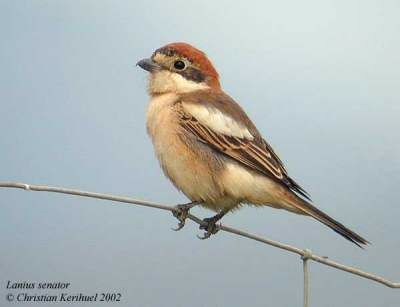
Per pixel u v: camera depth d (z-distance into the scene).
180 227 10.47
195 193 10.40
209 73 11.27
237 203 10.49
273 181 10.13
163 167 10.62
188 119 10.34
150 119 10.76
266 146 10.55
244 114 10.72
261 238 7.99
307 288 7.77
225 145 10.20
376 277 7.78
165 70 11.14
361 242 9.67
